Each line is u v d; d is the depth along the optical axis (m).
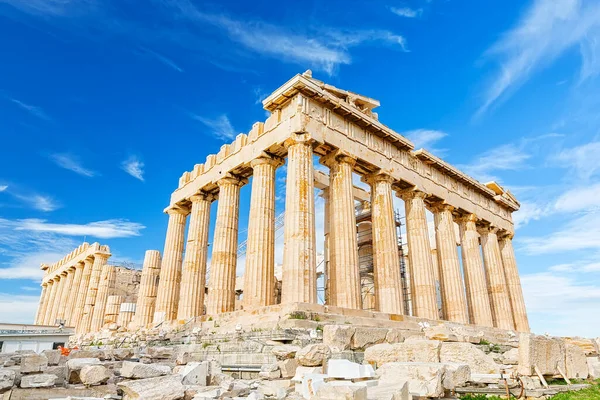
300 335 14.62
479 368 11.95
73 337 31.62
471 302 32.56
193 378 10.36
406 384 8.56
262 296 21.53
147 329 26.09
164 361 15.84
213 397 8.66
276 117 24.25
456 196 33.41
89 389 9.87
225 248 26.03
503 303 34.97
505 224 39.31
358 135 25.95
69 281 53.69
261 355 13.78
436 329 15.13
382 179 26.69
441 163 31.55
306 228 20.70
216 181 28.38
